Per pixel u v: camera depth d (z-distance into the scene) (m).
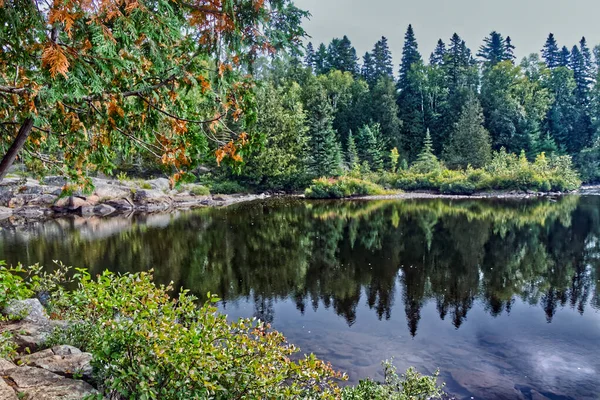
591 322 7.54
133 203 27.05
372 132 46.84
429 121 52.31
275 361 3.23
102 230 17.84
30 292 5.20
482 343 6.69
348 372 5.67
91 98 3.39
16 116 4.04
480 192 37.66
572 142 50.66
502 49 65.19
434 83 54.84
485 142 44.34
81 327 4.30
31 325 4.70
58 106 3.38
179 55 3.35
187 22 3.23
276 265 11.95
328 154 40.62
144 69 3.53
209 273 11.00
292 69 56.19
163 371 2.80
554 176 38.38
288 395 3.08
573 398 5.08
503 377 5.58
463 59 56.72
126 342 2.79
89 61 2.84
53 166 4.55
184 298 3.45
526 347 6.51
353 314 8.05
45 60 2.39
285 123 38.81
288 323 7.57
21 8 2.52
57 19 2.38
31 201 23.64
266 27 3.27
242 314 8.07
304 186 40.28
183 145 3.78
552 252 13.39
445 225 19.28
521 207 26.52
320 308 8.41
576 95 55.34
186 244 14.83
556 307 8.37
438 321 7.66
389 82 52.81
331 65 68.31
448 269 11.46
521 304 8.59
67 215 23.42
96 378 3.06
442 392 5.21
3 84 3.47
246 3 3.14
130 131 3.98
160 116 3.77
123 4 2.69
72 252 13.18
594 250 13.55
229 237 16.36
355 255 13.26
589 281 10.16
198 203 30.58
